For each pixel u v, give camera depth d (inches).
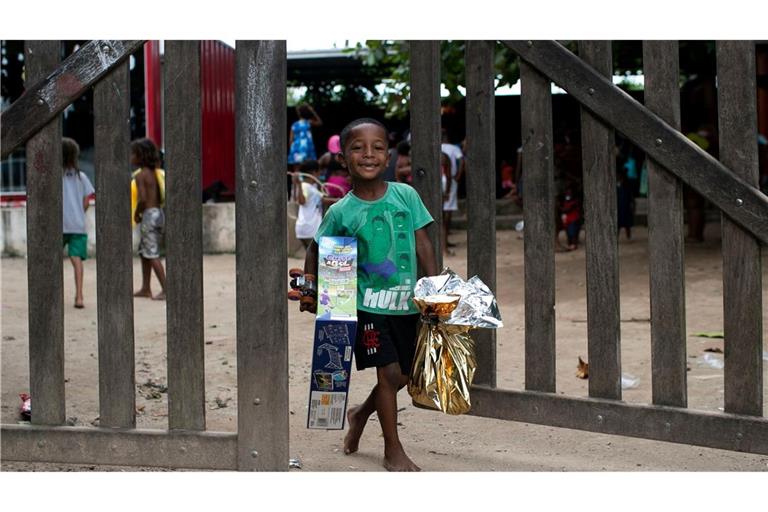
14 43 547.5
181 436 150.3
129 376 151.8
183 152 146.6
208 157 564.1
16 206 505.4
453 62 366.6
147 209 350.3
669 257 157.2
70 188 328.5
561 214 465.4
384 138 154.9
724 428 153.2
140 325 300.4
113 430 151.6
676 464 161.5
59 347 152.9
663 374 159.0
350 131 154.6
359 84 784.3
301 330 285.7
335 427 150.9
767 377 210.5
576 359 241.4
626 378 219.5
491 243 170.2
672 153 154.8
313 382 149.5
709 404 194.4
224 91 605.3
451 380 152.3
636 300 316.8
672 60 155.6
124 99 147.7
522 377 224.7
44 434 152.5
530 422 168.2
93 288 380.8
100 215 149.6
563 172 464.1
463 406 153.3
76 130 543.5
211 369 238.8
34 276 152.1
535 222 167.2
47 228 151.3
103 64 147.5
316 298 157.3
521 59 165.6
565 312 306.0
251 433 148.3
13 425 153.9
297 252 478.6
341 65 698.2
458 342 154.1
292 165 577.0
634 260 406.6
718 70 151.9
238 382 148.0
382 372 154.6
